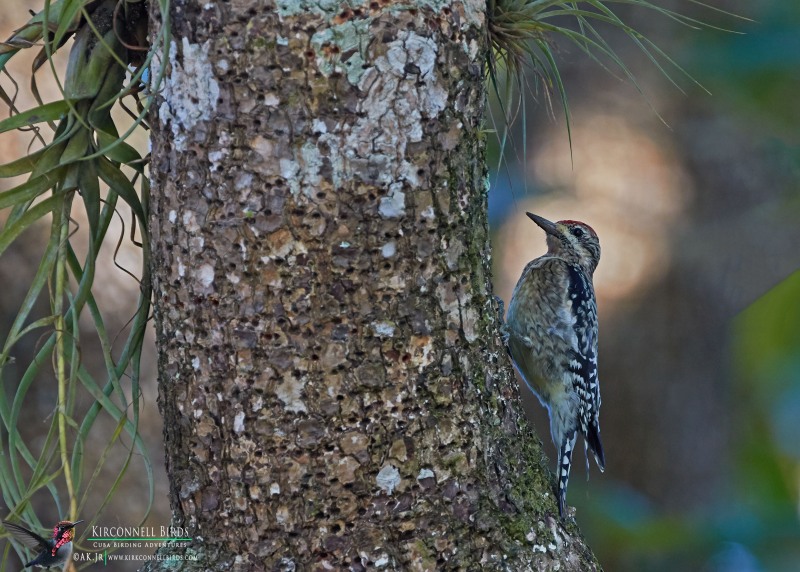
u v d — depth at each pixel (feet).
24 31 22.88
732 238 56.18
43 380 40.55
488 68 25.63
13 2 40.73
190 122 21.40
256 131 20.95
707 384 57.11
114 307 43.04
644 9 56.34
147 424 44.11
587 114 56.29
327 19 20.71
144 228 23.71
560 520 24.08
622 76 56.29
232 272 21.34
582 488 56.34
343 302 21.30
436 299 22.07
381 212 21.34
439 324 22.11
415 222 21.67
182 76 21.36
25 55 40.86
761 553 55.77
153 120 22.24
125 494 42.42
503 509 22.81
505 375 23.89
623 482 57.31
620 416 57.11
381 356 21.52
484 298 23.18
